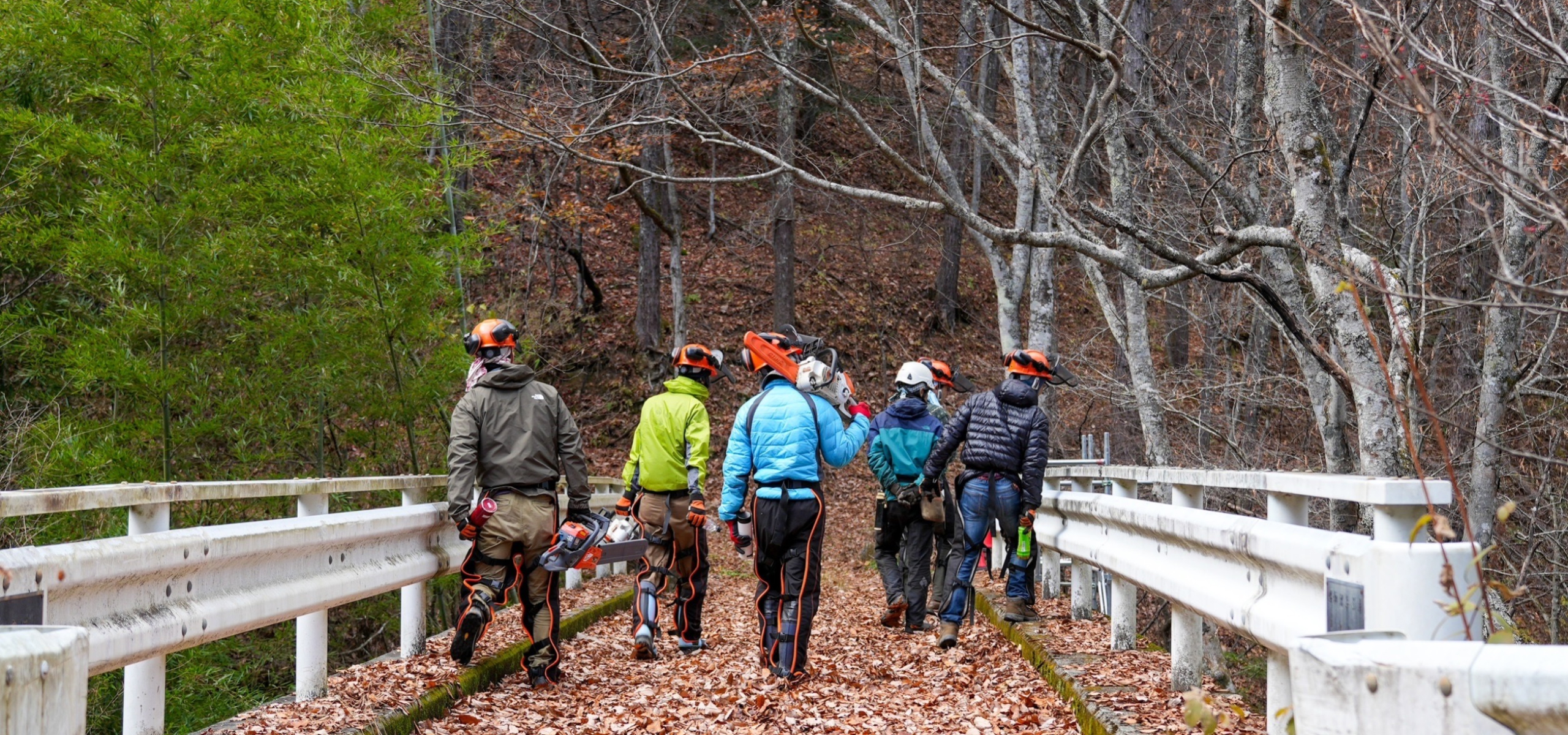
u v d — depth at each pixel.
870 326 27.83
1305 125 5.73
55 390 10.46
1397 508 2.92
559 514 6.71
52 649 1.45
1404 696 1.49
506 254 24.19
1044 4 8.08
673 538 7.82
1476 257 9.16
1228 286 14.27
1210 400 14.06
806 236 30.14
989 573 10.89
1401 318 5.62
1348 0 4.01
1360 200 10.01
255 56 9.27
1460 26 7.16
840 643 8.45
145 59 8.96
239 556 4.17
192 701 9.06
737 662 7.43
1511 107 6.29
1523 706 1.36
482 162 11.48
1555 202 3.02
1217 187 9.25
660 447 7.68
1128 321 10.86
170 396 9.39
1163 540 5.01
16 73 9.70
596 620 9.39
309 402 10.52
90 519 9.34
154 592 3.67
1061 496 7.06
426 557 6.32
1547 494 8.21
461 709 5.64
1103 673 5.67
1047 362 7.79
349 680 5.66
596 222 23.50
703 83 16.12
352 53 9.46
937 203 7.07
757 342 6.90
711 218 29.27
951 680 6.63
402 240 9.30
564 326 25.20
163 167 8.91
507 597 6.24
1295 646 1.68
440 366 9.89
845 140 30.98
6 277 10.34
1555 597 7.55
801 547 6.68
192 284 9.01
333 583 5.04
